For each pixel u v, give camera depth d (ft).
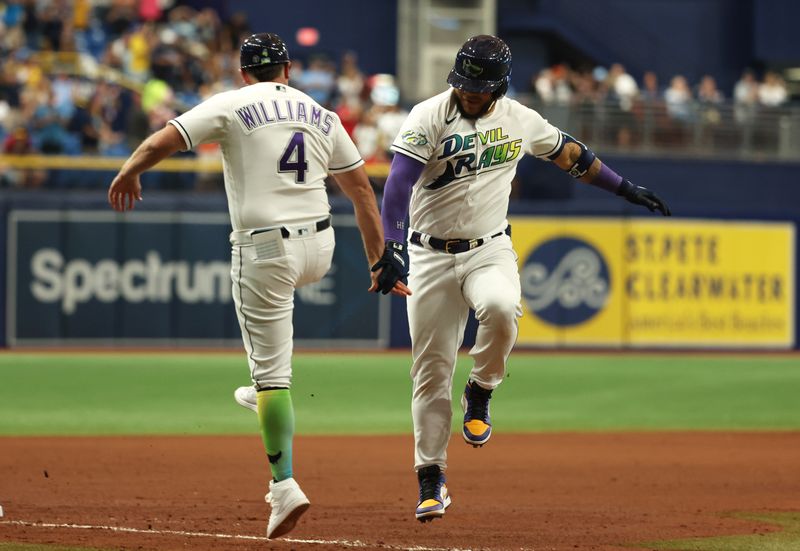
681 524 80.59
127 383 177.27
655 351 241.55
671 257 242.58
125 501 87.76
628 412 156.76
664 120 269.03
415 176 70.54
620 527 79.20
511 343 71.82
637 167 266.36
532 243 238.89
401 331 236.43
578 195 259.19
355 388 176.65
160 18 305.12
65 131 245.04
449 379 73.67
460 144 70.54
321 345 233.55
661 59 333.21
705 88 296.71
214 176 240.53
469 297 71.72
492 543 72.95
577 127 265.75
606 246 240.32
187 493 92.17
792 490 97.04
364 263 234.79
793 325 247.91
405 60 328.49
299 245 67.62
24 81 263.90
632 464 111.86
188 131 65.67
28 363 201.87
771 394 175.52
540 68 327.67
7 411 148.87
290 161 67.46
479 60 68.69
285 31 329.31
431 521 80.38
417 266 73.20
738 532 77.66
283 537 73.87
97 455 112.98
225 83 270.67
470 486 98.02
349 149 69.92
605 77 291.38
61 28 288.30
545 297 239.09
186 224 231.91
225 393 168.35
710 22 334.03
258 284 67.21
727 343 244.63
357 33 332.19
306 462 111.14
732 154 271.08
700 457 117.08
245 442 124.26
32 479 98.02
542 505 88.58
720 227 244.63
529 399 168.35
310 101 68.90
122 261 230.48
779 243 247.29
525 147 73.15
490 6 325.21
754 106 272.72
